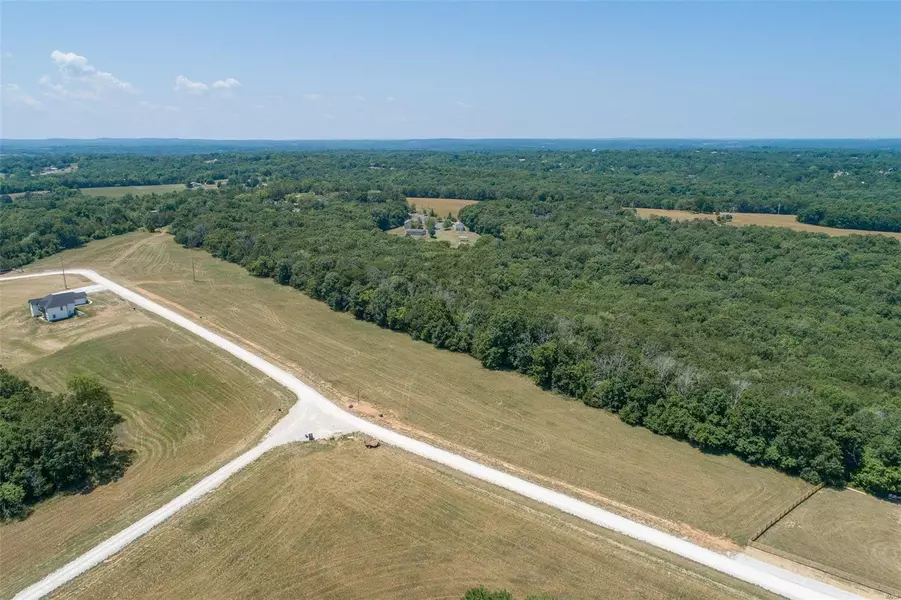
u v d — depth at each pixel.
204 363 86.69
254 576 46.06
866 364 82.88
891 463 60.19
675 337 89.62
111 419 64.69
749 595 46.00
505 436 68.75
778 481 61.53
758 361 82.75
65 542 49.81
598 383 77.44
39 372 82.69
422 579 46.00
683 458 65.31
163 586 45.00
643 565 48.62
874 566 49.72
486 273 120.25
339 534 51.03
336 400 76.50
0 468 53.38
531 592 45.00
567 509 55.56
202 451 64.38
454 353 94.19
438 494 57.03
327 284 115.56
